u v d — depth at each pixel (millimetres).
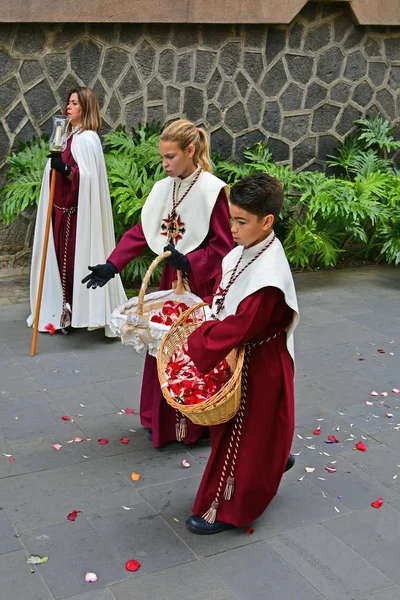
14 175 5883
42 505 3141
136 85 6273
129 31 6105
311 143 7125
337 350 5070
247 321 2658
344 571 2785
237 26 6477
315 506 3219
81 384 4363
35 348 4863
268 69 6727
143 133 6285
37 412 3982
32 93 5934
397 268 7277
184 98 6484
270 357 2861
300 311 5879
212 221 3416
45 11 5637
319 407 4191
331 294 6359
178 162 3338
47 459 3518
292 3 6465
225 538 2965
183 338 3137
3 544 2863
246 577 2732
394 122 7488
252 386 2863
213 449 2965
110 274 3586
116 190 5801
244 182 2684
